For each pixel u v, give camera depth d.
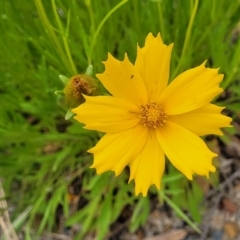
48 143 0.14
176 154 0.09
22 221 0.14
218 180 0.14
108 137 0.09
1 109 0.12
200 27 0.12
